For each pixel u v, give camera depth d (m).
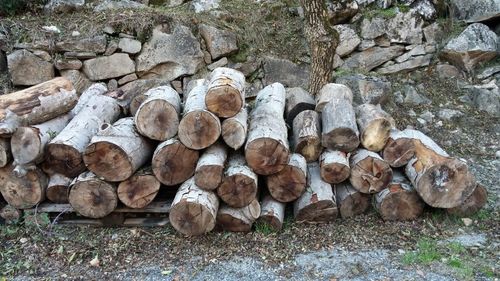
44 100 3.68
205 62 5.93
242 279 3.04
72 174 3.54
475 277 3.03
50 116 3.76
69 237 3.52
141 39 5.64
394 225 3.69
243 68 6.03
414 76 6.39
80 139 3.55
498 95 6.03
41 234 3.53
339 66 6.25
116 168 3.38
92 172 3.46
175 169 3.47
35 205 3.60
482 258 3.26
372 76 5.96
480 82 6.35
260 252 3.33
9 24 5.55
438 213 3.82
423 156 3.66
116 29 5.59
